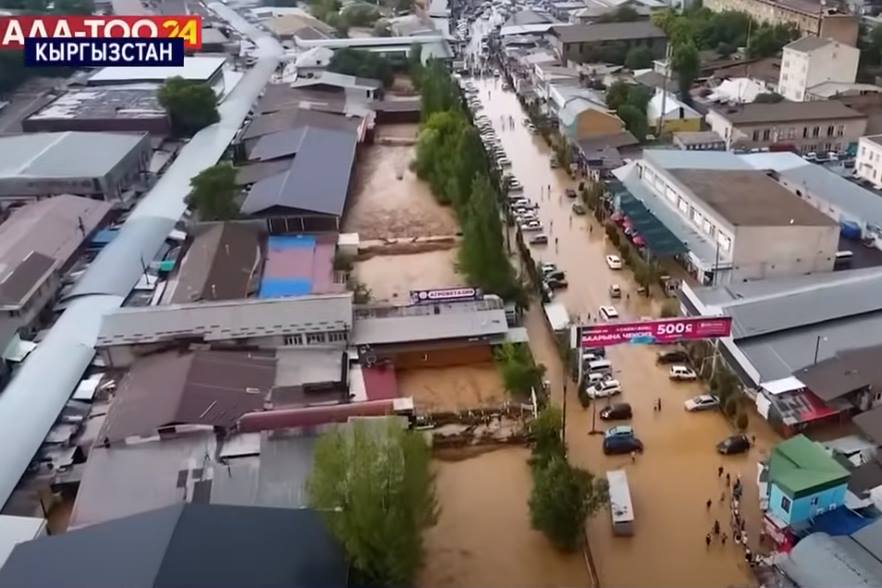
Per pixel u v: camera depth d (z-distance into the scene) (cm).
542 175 9819
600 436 5234
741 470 4875
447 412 5469
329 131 10638
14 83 13500
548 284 7100
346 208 9225
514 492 4844
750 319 5772
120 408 5175
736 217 6788
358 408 4997
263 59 15412
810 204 7325
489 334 6066
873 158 8788
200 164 9788
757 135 9869
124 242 7612
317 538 3844
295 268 7350
